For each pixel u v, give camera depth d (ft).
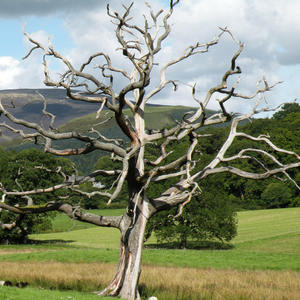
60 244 187.32
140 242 51.62
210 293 56.08
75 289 62.39
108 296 50.57
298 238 175.42
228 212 170.60
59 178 192.13
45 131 48.98
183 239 171.63
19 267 85.61
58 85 47.70
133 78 56.29
